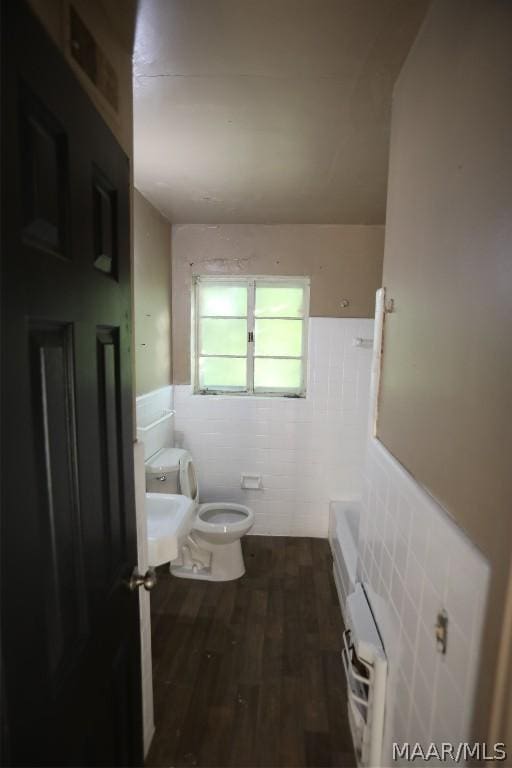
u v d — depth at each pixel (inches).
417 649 36.9
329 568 103.3
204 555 98.7
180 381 118.4
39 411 23.5
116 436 37.3
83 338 29.6
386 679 45.0
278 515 120.7
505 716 24.3
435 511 34.4
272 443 118.6
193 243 114.3
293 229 112.8
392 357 50.6
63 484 26.7
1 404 19.6
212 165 75.0
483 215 28.1
